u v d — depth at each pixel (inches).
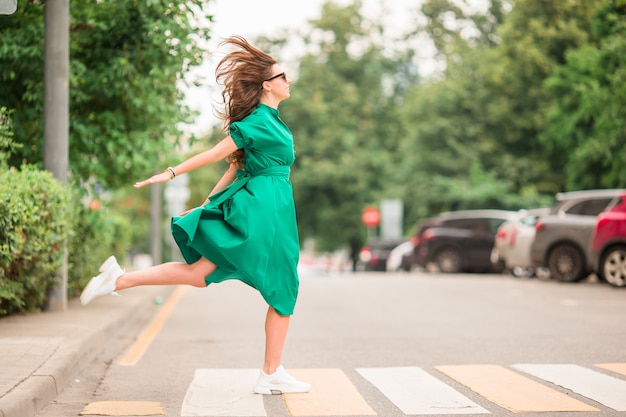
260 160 260.1
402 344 396.8
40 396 249.0
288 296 267.3
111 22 494.0
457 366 328.5
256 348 392.5
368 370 323.0
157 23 479.8
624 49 933.8
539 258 826.8
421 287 777.6
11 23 491.2
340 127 2149.4
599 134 1040.2
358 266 1733.5
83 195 533.0
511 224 989.8
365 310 559.2
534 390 278.1
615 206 749.3
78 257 544.1
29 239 391.5
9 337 350.6
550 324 464.1
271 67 267.3
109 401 265.0
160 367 338.0
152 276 257.4
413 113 1787.6
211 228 255.6
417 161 1723.7
